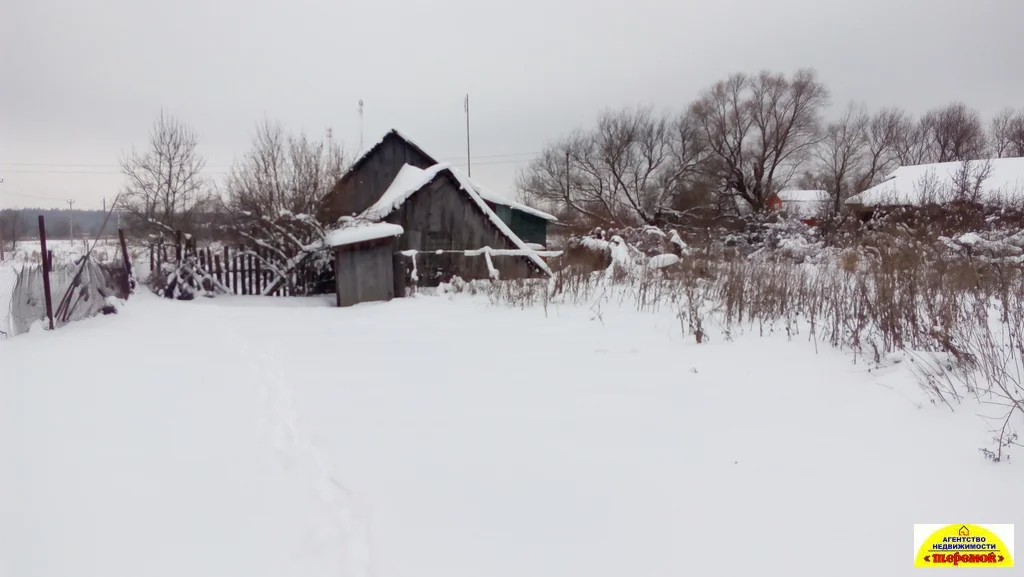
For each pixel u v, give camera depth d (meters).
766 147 43.94
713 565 2.43
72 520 2.86
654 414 4.31
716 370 5.40
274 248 14.11
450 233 16.08
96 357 6.48
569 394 4.86
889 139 46.06
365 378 5.49
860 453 3.42
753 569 2.39
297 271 14.55
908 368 4.62
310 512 2.96
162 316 9.98
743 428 3.95
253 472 3.44
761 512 2.85
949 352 4.64
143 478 3.35
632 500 3.03
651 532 2.71
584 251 16.17
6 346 7.15
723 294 8.77
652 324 7.85
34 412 4.51
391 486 3.24
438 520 2.86
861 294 6.61
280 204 14.73
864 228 18.09
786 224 22.38
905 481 3.04
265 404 4.73
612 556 2.53
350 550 2.61
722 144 44.84
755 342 6.34
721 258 14.20
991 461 3.09
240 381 5.43
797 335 6.51
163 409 4.60
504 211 25.80
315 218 14.57
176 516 2.92
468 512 2.94
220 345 7.21
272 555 2.57
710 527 2.73
